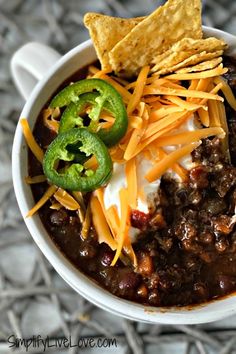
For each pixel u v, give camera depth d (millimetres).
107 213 309
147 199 307
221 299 313
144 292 309
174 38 325
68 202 310
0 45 440
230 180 315
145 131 311
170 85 320
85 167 307
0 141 420
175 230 313
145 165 312
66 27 442
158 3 444
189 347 378
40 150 319
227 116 328
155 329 380
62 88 335
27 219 311
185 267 315
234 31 434
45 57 365
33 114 325
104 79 325
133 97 317
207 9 438
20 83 384
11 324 385
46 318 386
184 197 315
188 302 313
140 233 310
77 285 307
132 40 318
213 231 315
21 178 316
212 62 318
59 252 311
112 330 381
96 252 312
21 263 399
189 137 311
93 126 309
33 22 444
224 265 317
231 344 375
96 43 322
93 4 446
